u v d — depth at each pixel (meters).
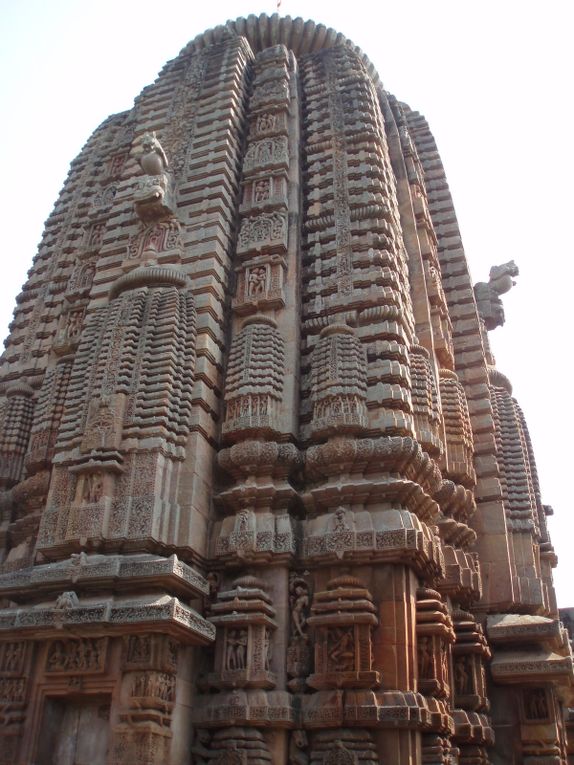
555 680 17.12
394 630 13.43
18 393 20.81
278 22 28.30
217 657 13.70
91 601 13.09
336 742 12.48
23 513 18.56
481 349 25.20
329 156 21.84
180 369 16.19
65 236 25.36
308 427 16.48
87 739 12.76
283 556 14.46
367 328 17.44
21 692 12.93
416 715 12.59
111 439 14.88
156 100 24.58
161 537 14.12
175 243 19.19
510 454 23.06
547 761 16.53
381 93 28.81
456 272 27.38
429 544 14.73
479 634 17.00
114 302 17.48
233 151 21.77
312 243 20.03
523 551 21.28
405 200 25.08
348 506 14.88
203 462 15.62
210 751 12.94
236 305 18.56
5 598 14.25
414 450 15.12
